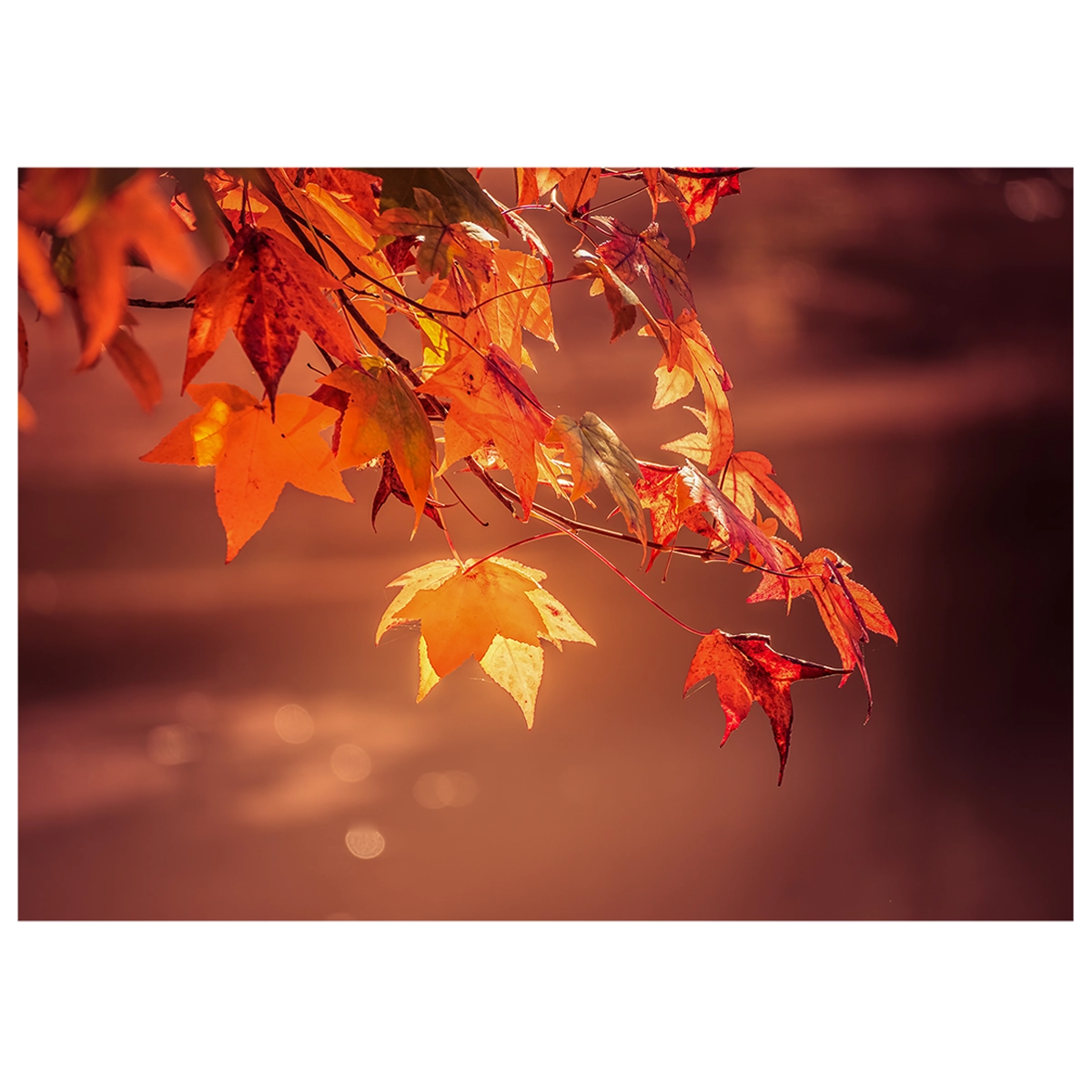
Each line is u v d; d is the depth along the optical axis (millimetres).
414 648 11344
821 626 11070
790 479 13820
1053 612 11977
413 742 9539
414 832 7883
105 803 8117
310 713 9953
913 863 8078
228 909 6766
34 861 7227
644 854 7840
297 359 6078
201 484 14133
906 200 15641
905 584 12242
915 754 9789
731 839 8062
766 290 16062
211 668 10648
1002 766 9719
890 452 14430
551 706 10172
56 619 11117
